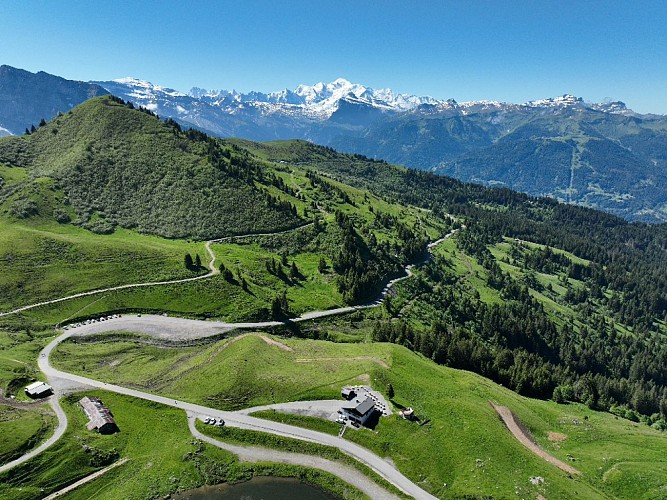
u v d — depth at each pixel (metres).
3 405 97.94
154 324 153.12
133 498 80.31
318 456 90.62
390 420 97.56
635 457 95.69
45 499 79.44
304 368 117.06
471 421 98.62
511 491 80.81
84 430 94.38
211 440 94.06
